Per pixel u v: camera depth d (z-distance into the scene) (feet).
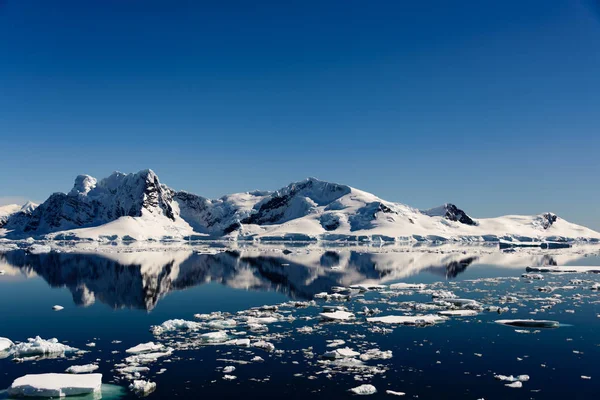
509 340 87.66
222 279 179.63
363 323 101.60
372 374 69.97
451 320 104.12
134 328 97.71
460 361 75.87
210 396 61.93
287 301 130.82
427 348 82.74
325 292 147.13
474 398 61.46
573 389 64.34
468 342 86.43
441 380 67.56
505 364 74.43
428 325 99.30
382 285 156.35
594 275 194.29
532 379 68.03
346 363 74.59
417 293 143.54
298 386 65.26
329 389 64.23
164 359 76.84
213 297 137.39
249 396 61.93
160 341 87.45
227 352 80.53
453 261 277.44
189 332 94.32
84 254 322.34
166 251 372.38
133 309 118.83
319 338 89.40
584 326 98.17
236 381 67.05
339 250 416.46
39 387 61.82
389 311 115.03
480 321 102.89
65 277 182.29
